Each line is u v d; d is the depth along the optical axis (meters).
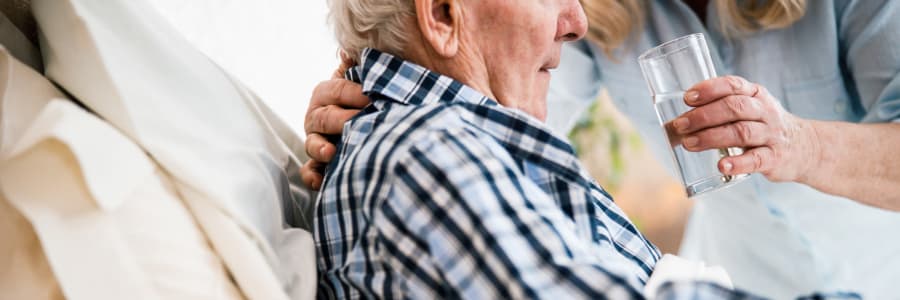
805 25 1.68
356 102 1.09
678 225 3.20
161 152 0.84
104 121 0.83
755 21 1.71
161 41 0.97
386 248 0.84
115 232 0.77
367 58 1.04
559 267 0.77
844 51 1.70
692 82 1.12
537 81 1.07
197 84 0.99
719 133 1.12
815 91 1.74
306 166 1.12
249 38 1.70
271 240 0.92
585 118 3.24
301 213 1.13
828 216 1.90
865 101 1.69
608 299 0.75
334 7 1.09
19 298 0.76
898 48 1.58
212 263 0.82
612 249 1.00
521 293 0.76
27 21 1.00
